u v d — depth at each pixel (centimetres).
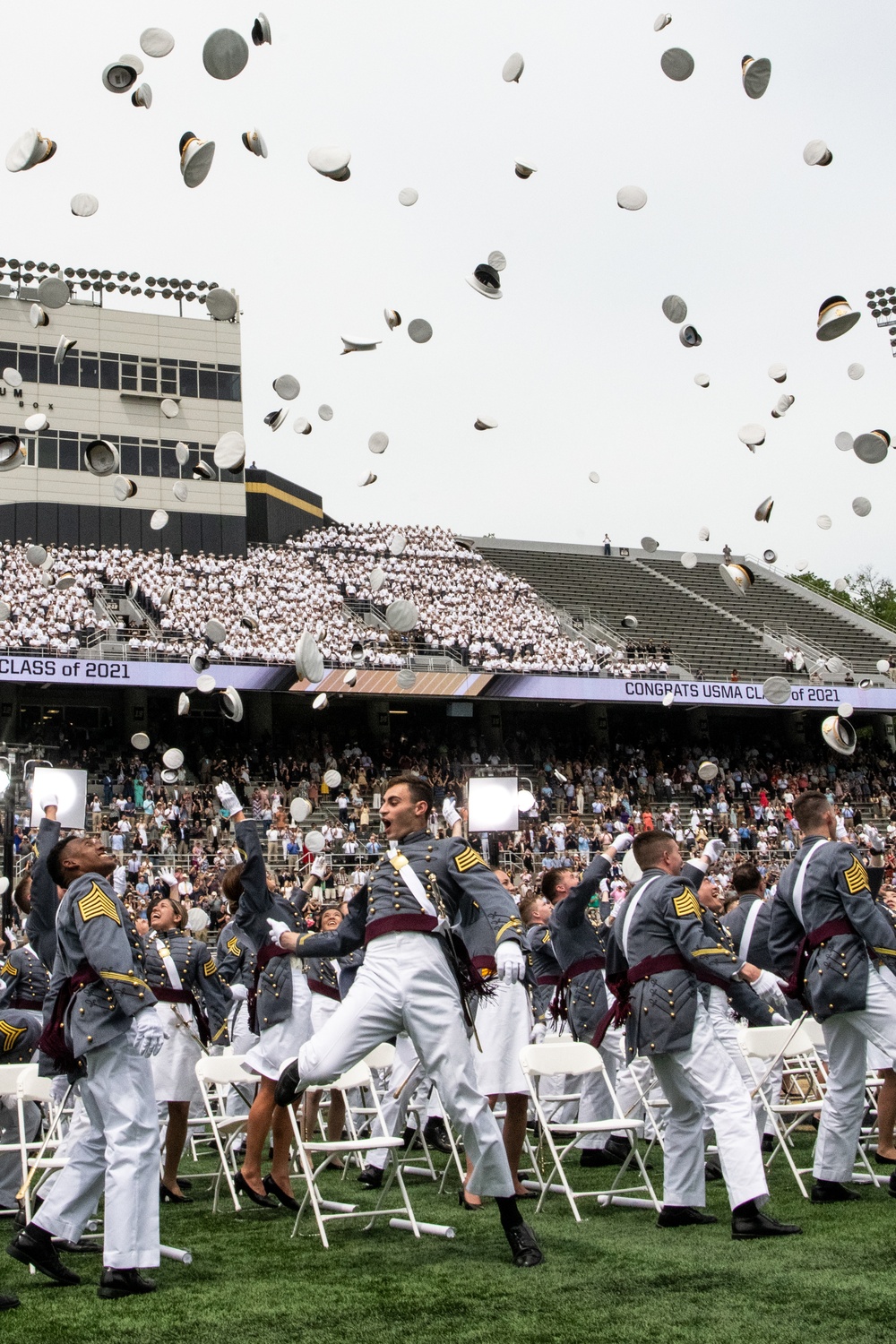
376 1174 784
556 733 3878
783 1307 436
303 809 1305
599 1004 818
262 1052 697
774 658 4088
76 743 3219
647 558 4906
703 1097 582
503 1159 530
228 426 4041
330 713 3672
